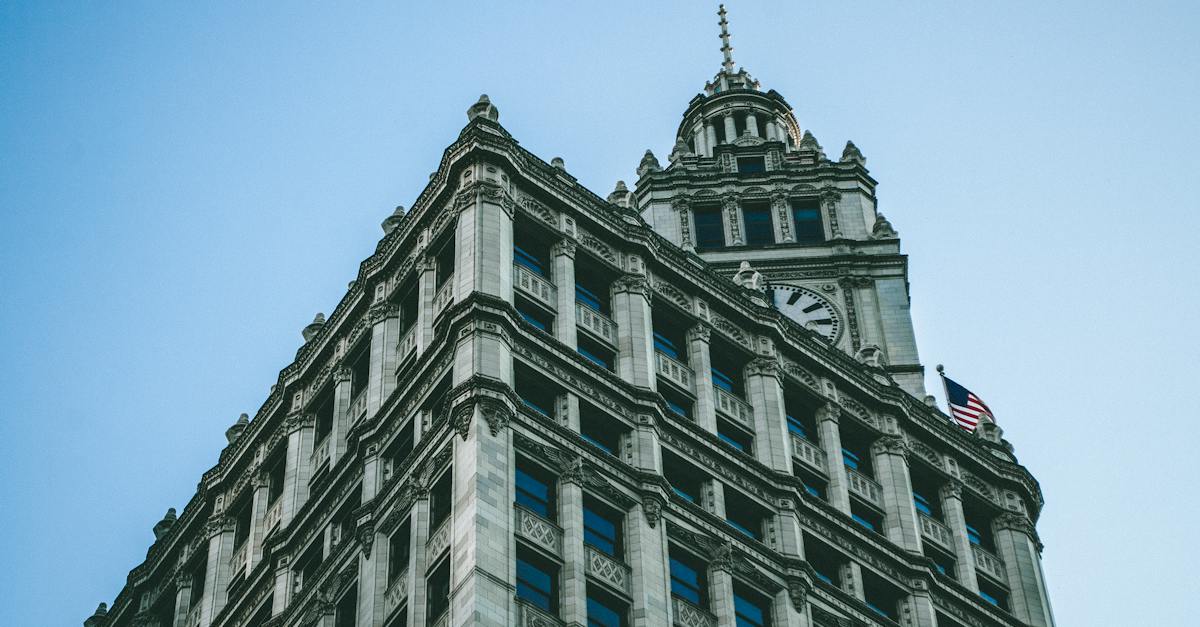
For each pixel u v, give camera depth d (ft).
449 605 163.84
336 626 185.78
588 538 177.37
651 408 196.34
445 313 194.70
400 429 194.70
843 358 233.35
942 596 214.48
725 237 303.89
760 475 203.72
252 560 220.64
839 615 197.16
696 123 342.44
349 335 225.15
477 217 203.92
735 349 221.25
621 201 227.81
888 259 297.53
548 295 203.72
